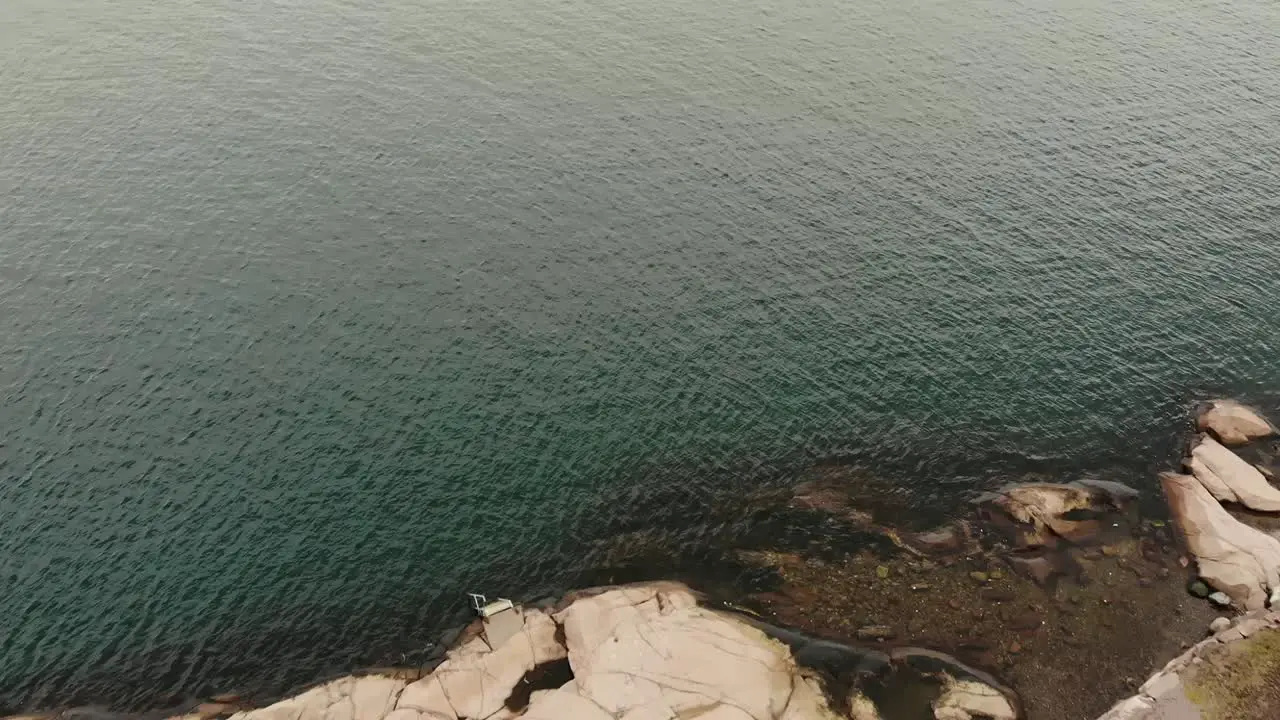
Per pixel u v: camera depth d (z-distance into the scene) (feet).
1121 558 165.27
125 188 259.39
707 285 232.94
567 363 208.33
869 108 314.76
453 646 151.94
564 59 340.80
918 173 279.69
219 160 272.92
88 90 306.55
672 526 173.99
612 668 137.59
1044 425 195.62
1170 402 201.87
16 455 181.88
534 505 177.06
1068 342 217.15
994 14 392.06
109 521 170.30
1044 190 273.33
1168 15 397.39
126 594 158.61
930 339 217.36
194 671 147.95
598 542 170.60
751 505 178.29
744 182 273.75
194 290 224.53
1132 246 249.96
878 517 175.52
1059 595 158.51
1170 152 293.84
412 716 134.82
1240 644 142.72
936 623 153.99
